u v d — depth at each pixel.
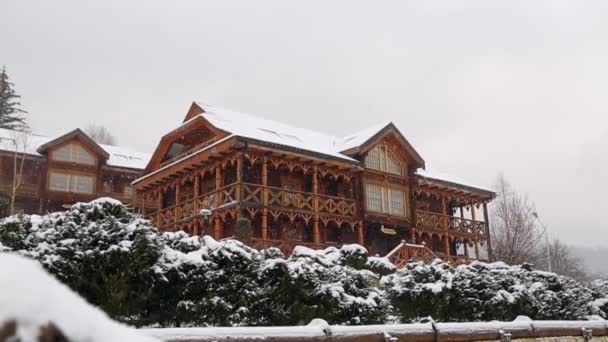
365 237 29.53
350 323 8.68
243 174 25.70
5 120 57.53
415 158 30.77
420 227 30.48
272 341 6.27
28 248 6.85
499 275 12.62
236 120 27.98
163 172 27.84
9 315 0.64
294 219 25.38
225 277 7.98
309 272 8.59
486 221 34.25
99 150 38.06
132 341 0.76
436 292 10.79
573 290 14.22
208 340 5.67
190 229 26.06
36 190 35.88
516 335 10.05
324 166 26.94
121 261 6.97
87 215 7.46
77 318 0.70
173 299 7.52
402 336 8.01
